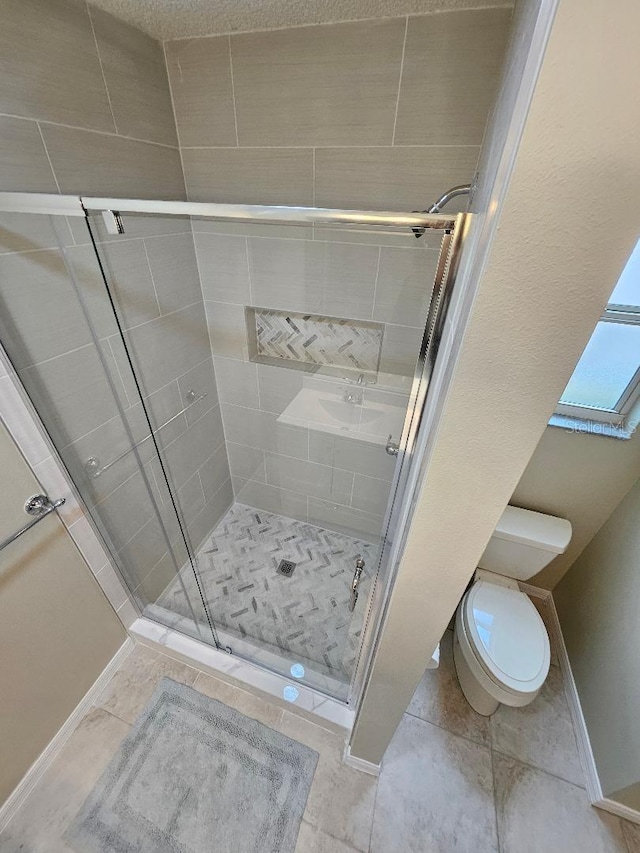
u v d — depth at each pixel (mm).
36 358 1055
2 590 1054
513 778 1324
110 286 1237
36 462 1089
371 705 1045
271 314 1665
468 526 578
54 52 926
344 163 1233
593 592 1519
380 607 959
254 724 1419
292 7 969
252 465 2168
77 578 1316
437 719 1465
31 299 1007
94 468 1323
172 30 1113
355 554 2082
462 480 526
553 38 258
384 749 1207
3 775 1156
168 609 1752
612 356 1336
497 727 1449
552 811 1255
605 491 1483
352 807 1242
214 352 1831
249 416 1994
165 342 1547
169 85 1262
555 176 307
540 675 1271
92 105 1046
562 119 284
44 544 1162
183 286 1555
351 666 1485
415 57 1026
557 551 1467
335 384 1734
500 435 470
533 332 387
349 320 1542
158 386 1566
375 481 1872
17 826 1185
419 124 1113
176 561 1891
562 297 360
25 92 889
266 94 1187
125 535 1530
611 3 237
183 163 1397
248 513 2318
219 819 1205
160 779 1283
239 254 1508
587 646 1486
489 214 390
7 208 892
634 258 1188
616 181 298
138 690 1512
